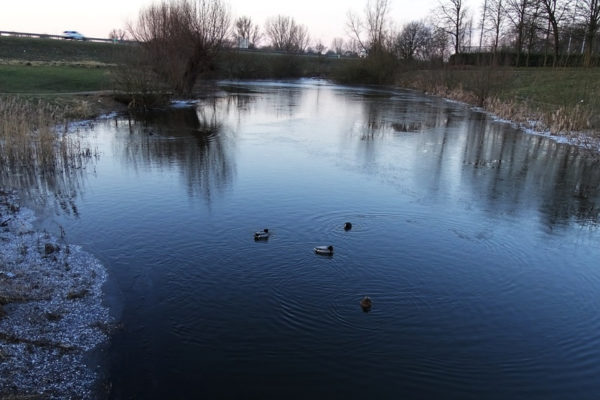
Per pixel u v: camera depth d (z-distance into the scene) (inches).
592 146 772.6
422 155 704.4
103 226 401.7
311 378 227.3
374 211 451.5
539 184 565.3
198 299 290.4
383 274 328.8
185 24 1341.0
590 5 1521.9
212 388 218.4
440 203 483.2
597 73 1362.0
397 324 273.3
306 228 404.2
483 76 1376.7
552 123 946.7
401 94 1804.9
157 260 340.2
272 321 270.1
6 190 495.8
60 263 327.3
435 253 365.7
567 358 252.2
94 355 235.8
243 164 621.6
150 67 1199.6
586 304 306.3
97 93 1143.0
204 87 1887.3
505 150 750.5
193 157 657.6
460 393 222.8
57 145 637.3
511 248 382.0
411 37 2573.8
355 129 926.4
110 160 635.5
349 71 2449.6
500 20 2101.4
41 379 215.9
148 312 274.7
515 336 269.3
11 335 241.0
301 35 3754.9
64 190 502.3
